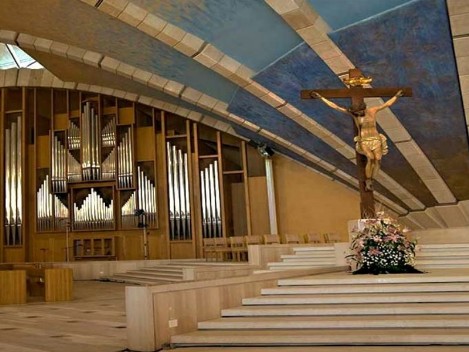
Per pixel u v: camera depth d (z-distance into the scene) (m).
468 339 4.55
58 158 17.33
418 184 13.35
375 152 7.66
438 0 7.34
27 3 10.81
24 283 9.97
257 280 6.57
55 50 13.42
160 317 5.25
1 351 5.21
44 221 17.23
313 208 16.03
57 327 6.74
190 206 16.22
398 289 6.14
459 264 8.27
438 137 10.74
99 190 17.30
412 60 8.73
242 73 10.61
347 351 4.54
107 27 10.84
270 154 15.94
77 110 17.70
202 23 9.42
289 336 4.93
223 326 5.52
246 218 16.48
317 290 6.34
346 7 7.96
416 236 11.73
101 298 10.51
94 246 16.98
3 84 17.55
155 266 15.12
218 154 16.34
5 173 17.67
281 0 7.63
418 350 4.43
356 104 7.73
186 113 16.16
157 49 11.31
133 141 16.84
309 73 10.09
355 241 7.70
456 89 9.13
